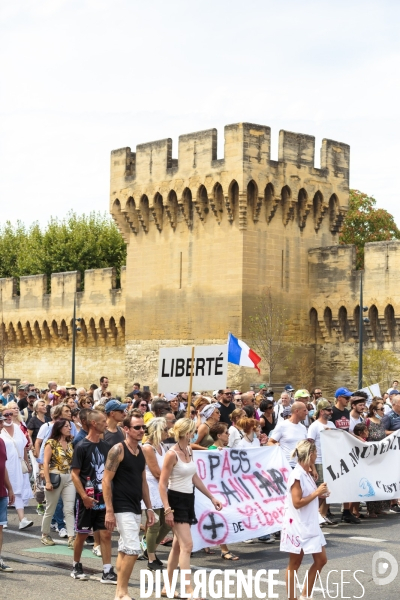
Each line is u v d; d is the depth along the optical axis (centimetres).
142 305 6319
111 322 7456
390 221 9656
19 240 11431
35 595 1758
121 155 6425
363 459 2688
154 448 2019
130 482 1706
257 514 2231
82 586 1845
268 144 5734
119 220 6462
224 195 5697
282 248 5878
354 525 2644
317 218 6078
